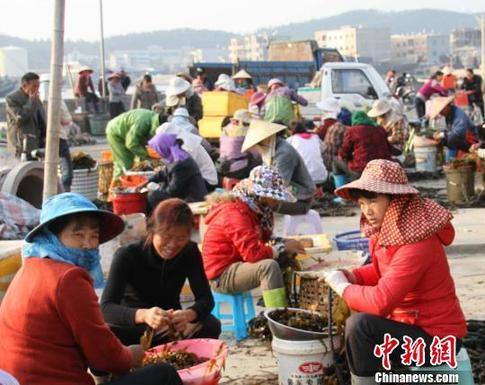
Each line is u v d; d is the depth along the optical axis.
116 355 4.04
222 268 6.27
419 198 4.50
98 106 27.11
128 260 5.07
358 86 20.89
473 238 9.60
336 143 12.77
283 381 5.11
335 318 5.03
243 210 6.22
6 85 43.72
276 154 8.29
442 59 136.75
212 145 16.28
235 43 148.00
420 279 4.46
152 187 9.46
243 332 6.36
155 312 4.81
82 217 4.04
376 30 198.25
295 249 6.29
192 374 4.40
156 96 20.86
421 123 18.48
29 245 4.05
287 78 28.77
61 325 3.93
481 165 11.88
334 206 11.91
